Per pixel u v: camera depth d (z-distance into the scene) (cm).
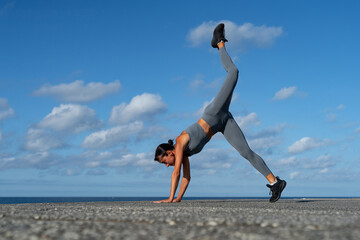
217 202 563
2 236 160
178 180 508
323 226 198
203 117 520
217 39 537
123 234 167
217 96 516
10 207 360
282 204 505
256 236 163
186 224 209
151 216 252
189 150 513
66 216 253
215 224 208
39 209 329
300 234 169
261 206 431
